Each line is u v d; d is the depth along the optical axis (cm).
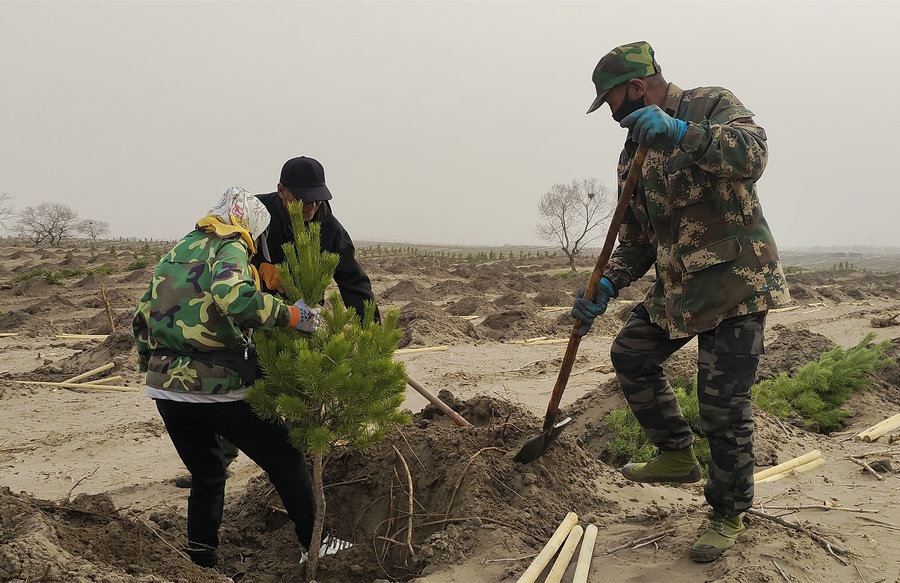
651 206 374
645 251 412
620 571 373
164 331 365
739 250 356
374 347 388
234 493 573
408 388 1127
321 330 387
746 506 370
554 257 7444
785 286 363
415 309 1792
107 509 382
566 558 379
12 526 329
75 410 995
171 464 732
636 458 646
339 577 418
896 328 1831
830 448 673
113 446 808
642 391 408
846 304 2745
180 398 366
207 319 363
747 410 367
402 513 451
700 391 374
